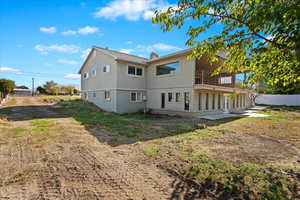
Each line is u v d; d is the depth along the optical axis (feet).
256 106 71.36
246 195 7.84
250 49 8.39
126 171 10.50
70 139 17.70
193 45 9.44
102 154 13.55
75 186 8.68
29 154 13.24
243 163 11.62
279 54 7.56
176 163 11.68
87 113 41.73
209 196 7.81
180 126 26.48
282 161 12.16
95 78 56.39
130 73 47.65
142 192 8.16
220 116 39.99
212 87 40.06
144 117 38.75
